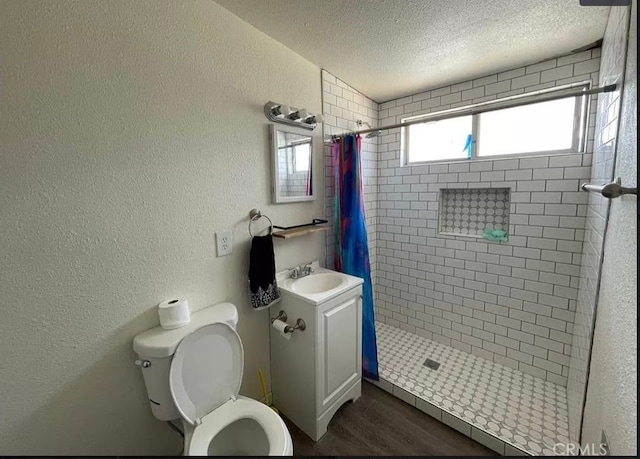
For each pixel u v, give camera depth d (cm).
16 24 87
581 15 137
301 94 184
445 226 245
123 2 108
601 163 138
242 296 161
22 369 96
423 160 248
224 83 143
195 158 135
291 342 167
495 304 216
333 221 216
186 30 127
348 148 201
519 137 200
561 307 188
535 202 191
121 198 113
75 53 99
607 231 114
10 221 90
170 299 131
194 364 120
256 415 123
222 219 148
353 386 184
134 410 123
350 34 157
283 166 174
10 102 88
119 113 110
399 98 251
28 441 98
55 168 97
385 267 277
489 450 153
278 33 158
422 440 160
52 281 99
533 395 183
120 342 117
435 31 153
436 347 242
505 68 195
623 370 81
